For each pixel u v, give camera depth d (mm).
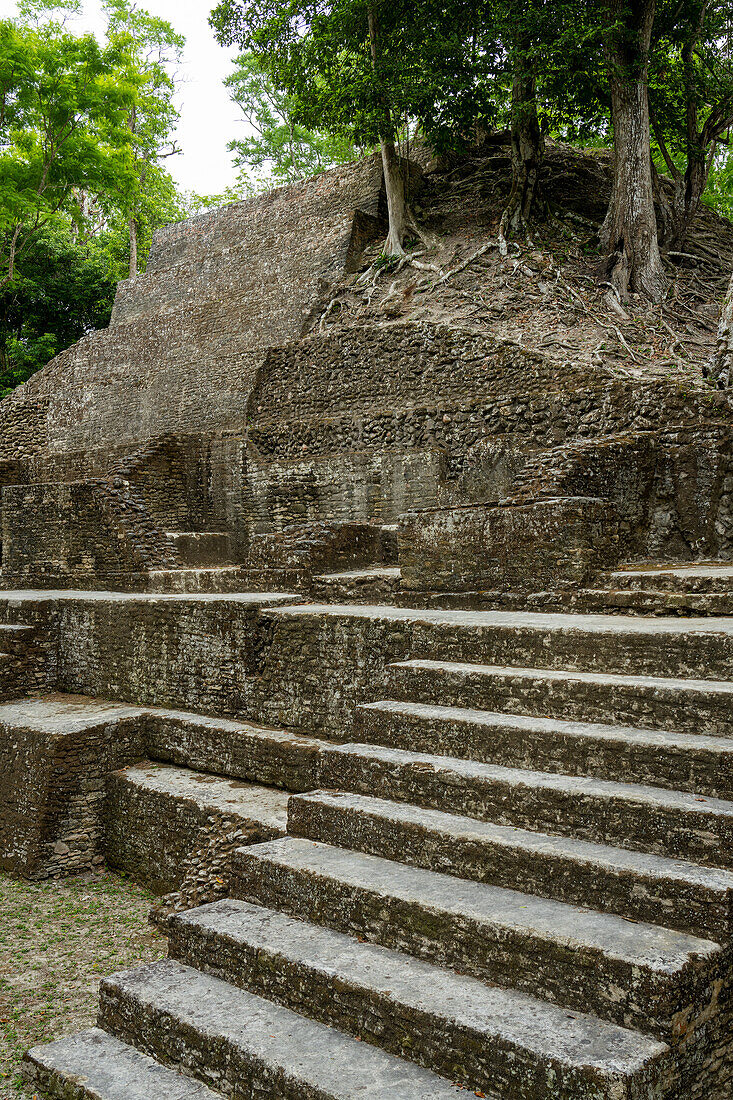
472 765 5176
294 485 15977
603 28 16406
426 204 21406
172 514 18578
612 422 11789
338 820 5164
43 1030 5578
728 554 9625
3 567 16828
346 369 16516
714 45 19094
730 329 11297
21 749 9195
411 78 18516
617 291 16969
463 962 3945
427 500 13789
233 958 4461
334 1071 3566
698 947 3512
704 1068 3438
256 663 9141
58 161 28797
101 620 11367
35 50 26469
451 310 16828
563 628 6141
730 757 4289
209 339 22719
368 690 7754
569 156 22172
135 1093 3910
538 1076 3193
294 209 22688
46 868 8750
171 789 8266
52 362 27125
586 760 4855
